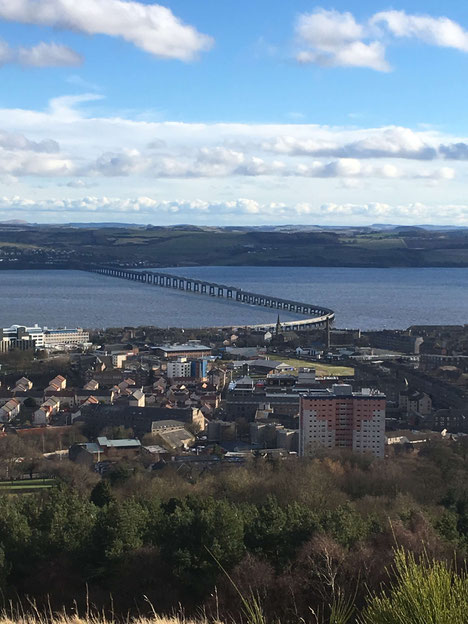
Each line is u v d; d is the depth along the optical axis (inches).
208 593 7431.1
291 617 6176.2
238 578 7022.6
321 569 6097.4
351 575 6437.0
